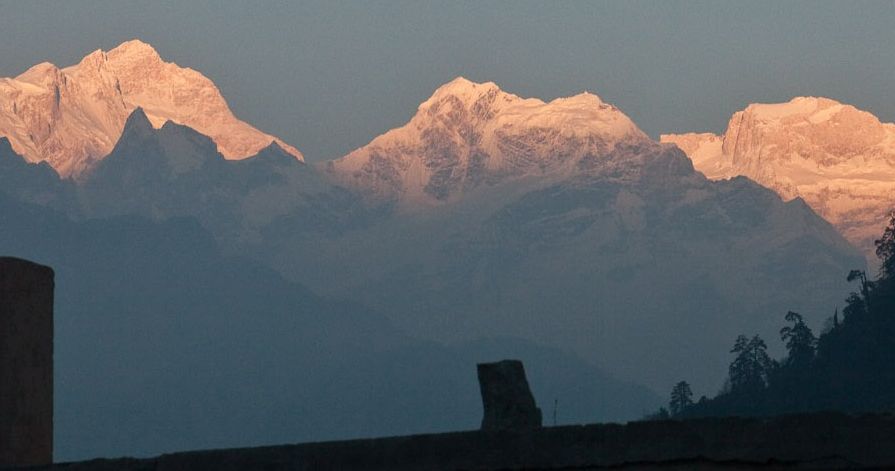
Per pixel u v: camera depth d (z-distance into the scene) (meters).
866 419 38.75
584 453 40.81
